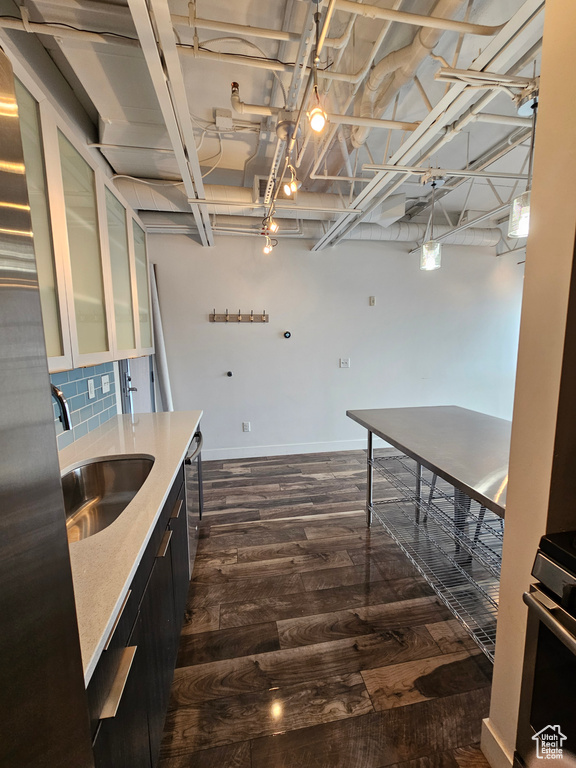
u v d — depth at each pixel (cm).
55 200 118
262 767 107
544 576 78
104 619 65
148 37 105
